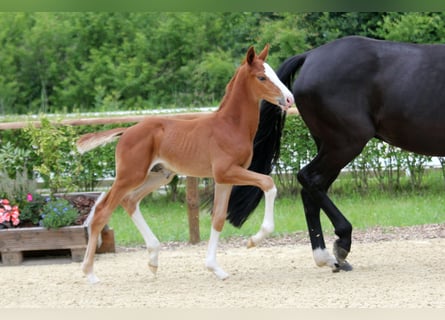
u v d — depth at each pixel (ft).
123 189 26.84
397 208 40.29
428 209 39.86
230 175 26.25
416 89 27.12
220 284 27.07
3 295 26.63
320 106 27.84
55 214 32.14
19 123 40.29
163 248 35.01
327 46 28.48
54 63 67.72
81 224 32.89
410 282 26.04
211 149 26.45
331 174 28.53
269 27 60.95
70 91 65.77
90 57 66.18
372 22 61.11
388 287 25.41
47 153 35.35
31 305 25.00
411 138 27.71
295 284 26.61
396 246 32.58
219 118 26.76
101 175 42.37
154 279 28.45
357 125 27.58
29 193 34.04
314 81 27.78
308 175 28.60
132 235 37.73
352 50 27.81
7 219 32.55
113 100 63.21
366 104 27.66
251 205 29.09
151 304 24.41
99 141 27.40
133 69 64.75
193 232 35.53
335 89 27.58
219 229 27.48
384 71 27.48
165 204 44.14
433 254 30.66
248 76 26.35
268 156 29.35
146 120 27.35
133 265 31.27
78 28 68.44
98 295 26.08
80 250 32.24
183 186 44.91
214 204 27.55
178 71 65.26
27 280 29.07
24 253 33.68
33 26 70.33
